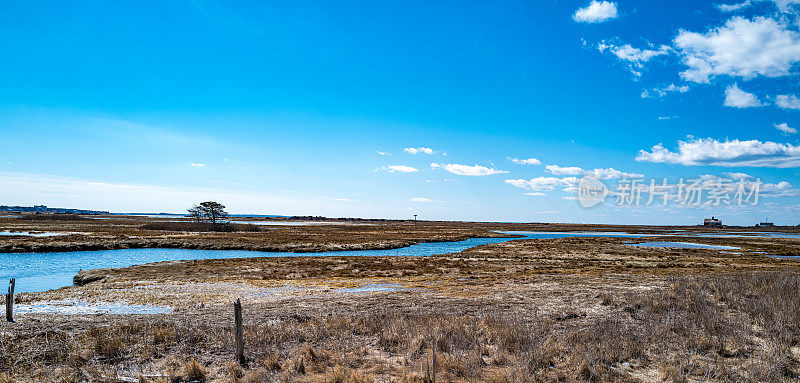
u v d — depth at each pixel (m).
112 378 9.80
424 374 9.74
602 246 73.00
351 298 22.42
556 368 10.29
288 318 16.69
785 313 13.82
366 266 42.47
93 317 16.88
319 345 12.57
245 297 23.86
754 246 83.50
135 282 30.59
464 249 69.25
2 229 98.19
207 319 16.44
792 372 9.70
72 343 12.13
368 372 10.13
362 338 13.40
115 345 11.69
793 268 41.94
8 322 15.01
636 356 11.05
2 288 30.53
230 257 55.22
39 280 34.75
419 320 14.99
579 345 11.45
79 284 32.88
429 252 66.00
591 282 28.23
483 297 22.00
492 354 11.42
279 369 10.55
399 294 23.83
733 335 11.99
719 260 51.41
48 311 19.50
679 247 77.19
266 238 81.12
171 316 17.20
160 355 11.50
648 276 32.59
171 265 42.12
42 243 59.84
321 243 72.94
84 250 59.53
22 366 10.37
